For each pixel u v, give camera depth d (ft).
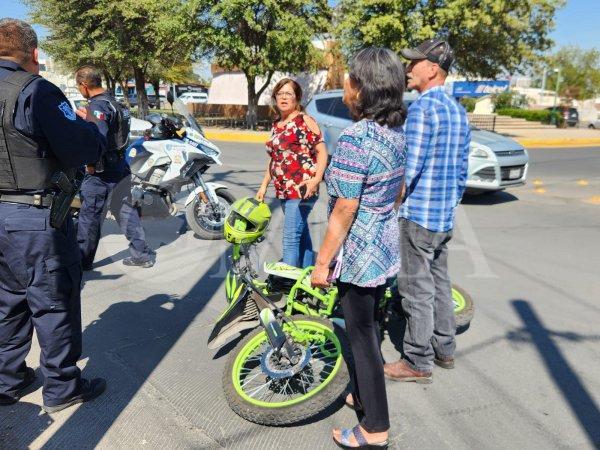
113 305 13.15
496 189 25.39
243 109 94.07
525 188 30.42
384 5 58.39
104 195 14.56
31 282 8.05
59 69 94.43
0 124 7.37
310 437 8.14
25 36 7.65
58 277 8.16
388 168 6.73
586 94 147.74
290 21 61.72
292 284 9.85
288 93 12.83
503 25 61.26
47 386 8.63
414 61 8.79
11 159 7.55
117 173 14.64
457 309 11.57
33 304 8.21
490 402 9.09
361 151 6.49
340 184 6.57
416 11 58.29
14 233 7.76
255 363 9.96
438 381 9.75
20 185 7.66
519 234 19.99
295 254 13.60
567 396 9.27
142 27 76.28
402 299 9.42
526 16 61.36
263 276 12.65
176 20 63.77
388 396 9.25
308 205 13.39
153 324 12.09
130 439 8.09
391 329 11.80
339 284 7.26
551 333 11.68
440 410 8.86
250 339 8.95
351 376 9.29
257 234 8.75
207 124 82.23
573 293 14.03
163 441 8.05
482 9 56.49
